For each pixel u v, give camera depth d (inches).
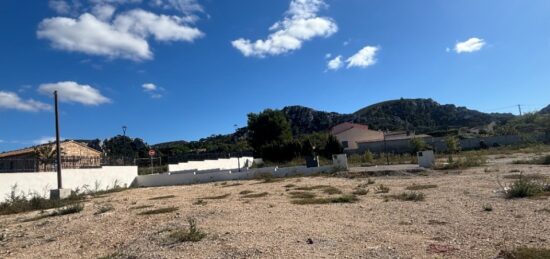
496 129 3179.1
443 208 399.2
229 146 3235.7
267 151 2208.4
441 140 2290.8
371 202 481.4
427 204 433.1
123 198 812.0
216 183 1076.5
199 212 475.2
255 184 921.5
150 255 283.0
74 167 1240.2
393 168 1046.4
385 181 777.6
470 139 2429.9
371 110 6151.6
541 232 271.7
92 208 640.4
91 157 1300.4
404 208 416.2
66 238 390.0
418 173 904.3
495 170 813.9
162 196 783.1
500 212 355.3
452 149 1941.4
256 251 269.4
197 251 282.2
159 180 1320.1
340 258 241.4
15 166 1027.9
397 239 279.1
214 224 384.8
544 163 903.7
